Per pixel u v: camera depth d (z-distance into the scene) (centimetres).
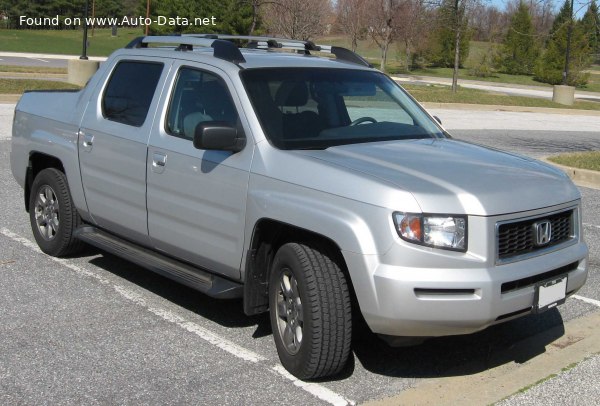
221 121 496
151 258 586
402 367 492
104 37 6512
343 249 429
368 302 422
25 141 726
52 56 4462
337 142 512
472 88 4075
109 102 625
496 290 422
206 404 431
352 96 562
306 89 542
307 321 443
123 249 611
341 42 6006
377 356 508
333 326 439
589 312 609
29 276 648
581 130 2281
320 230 439
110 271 672
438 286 412
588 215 993
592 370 491
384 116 569
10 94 1961
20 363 477
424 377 477
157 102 573
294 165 467
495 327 569
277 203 463
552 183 481
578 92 4828
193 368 478
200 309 586
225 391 448
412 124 573
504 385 467
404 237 415
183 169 532
